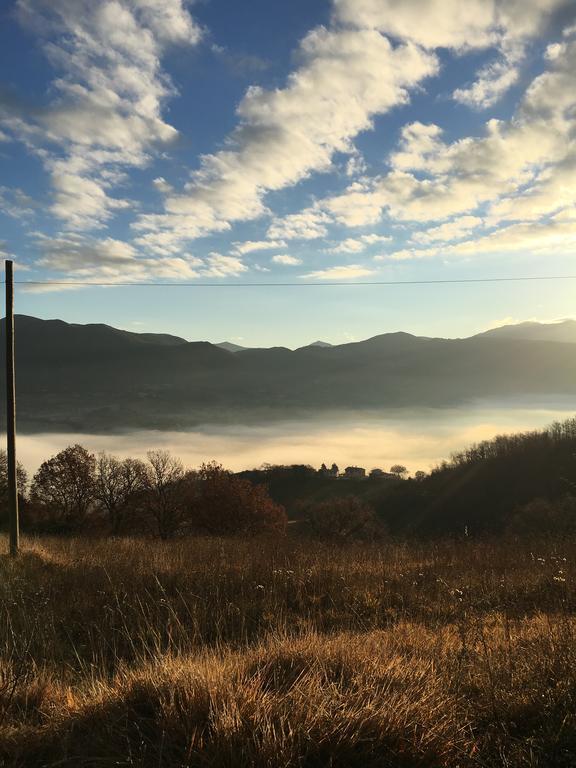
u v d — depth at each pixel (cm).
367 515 4681
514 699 269
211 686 264
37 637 443
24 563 998
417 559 946
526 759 214
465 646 325
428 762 220
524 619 477
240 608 583
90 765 220
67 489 4612
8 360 1233
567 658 295
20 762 229
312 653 330
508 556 912
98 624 514
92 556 1057
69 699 288
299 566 784
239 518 4347
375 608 618
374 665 303
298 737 221
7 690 301
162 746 216
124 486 4656
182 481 4662
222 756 210
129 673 313
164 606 566
